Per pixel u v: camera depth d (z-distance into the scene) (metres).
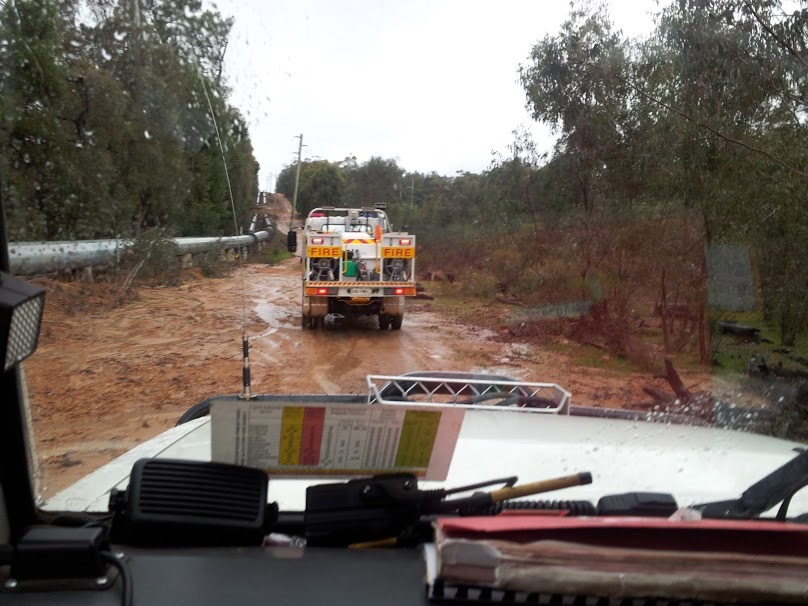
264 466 1.74
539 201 12.32
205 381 8.00
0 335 1.21
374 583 1.43
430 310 14.98
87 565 1.39
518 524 1.42
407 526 1.72
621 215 9.18
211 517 1.66
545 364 8.20
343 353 10.16
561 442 2.56
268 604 1.36
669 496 1.76
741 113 7.06
